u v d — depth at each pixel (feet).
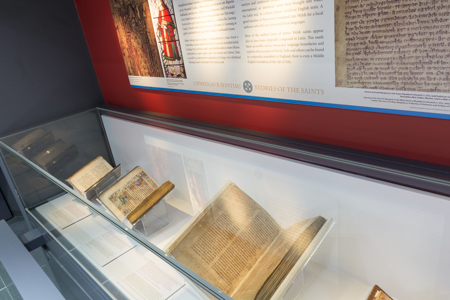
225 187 3.59
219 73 6.83
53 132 6.01
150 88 8.47
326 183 3.33
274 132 6.52
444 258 2.51
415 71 4.50
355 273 2.59
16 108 8.61
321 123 5.77
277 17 5.47
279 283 2.50
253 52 6.07
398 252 2.61
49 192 5.09
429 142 4.76
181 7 6.78
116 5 8.07
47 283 5.50
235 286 2.55
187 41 7.04
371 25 4.61
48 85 8.96
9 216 10.74
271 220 3.03
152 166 4.41
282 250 2.77
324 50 5.19
